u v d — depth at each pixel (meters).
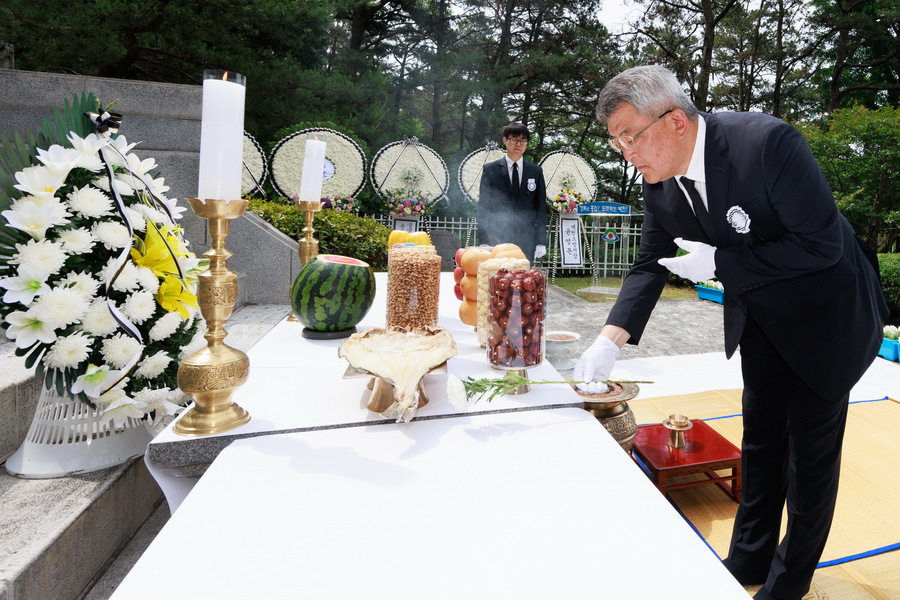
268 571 0.67
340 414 1.18
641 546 0.72
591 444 1.05
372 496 0.85
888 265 7.57
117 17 10.49
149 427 1.81
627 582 0.65
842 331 1.58
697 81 21.67
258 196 8.37
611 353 1.79
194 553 0.70
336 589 0.63
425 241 2.23
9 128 4.25
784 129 1.48
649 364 4.92
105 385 1.49
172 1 11.19
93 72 11.44
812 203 1.45
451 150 22.20
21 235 1.45
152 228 1.65
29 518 1.36
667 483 2.31
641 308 1.88
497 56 21.27
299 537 0.74
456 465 0.96
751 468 1.88
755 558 1.85
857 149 11.61
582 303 9.05
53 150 1.50
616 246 12.25
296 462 0.97
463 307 1.96
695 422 2.64
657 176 1.67
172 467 1.07
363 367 1.09
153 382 1.65
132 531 1.68
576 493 0.86
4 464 1.69
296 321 2.20
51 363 1.47
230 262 4.70
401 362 1.10
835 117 11.73
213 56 11.88
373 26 19.06
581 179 11.01
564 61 18.61
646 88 1.50
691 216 1.74
